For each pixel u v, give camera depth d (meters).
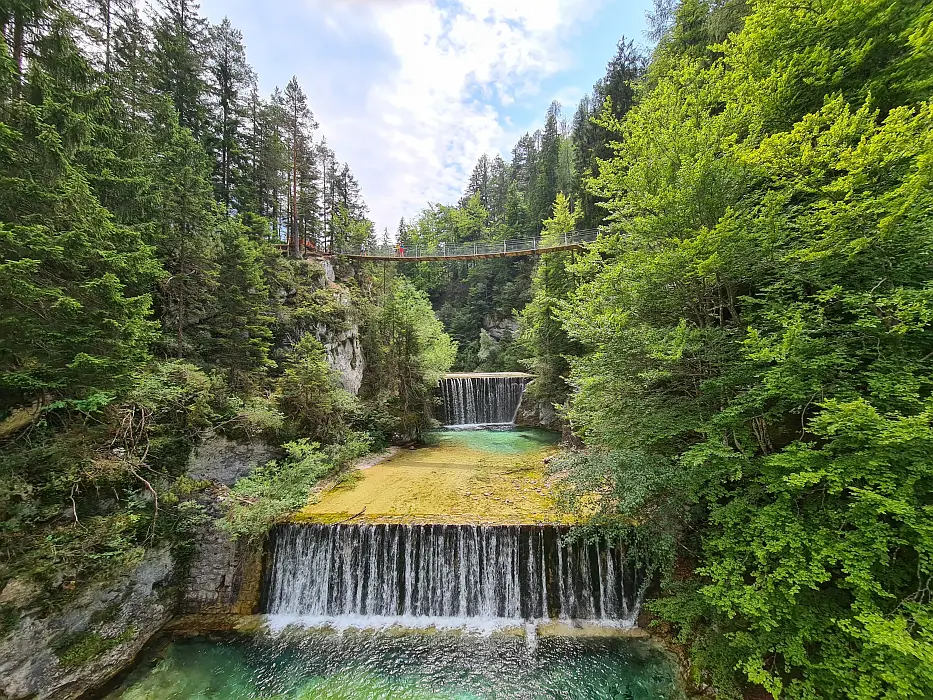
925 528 5.21
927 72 7.94
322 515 12.91
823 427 6.77
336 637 10.62
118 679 9.27
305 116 28.94
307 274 24.75
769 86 9.48
